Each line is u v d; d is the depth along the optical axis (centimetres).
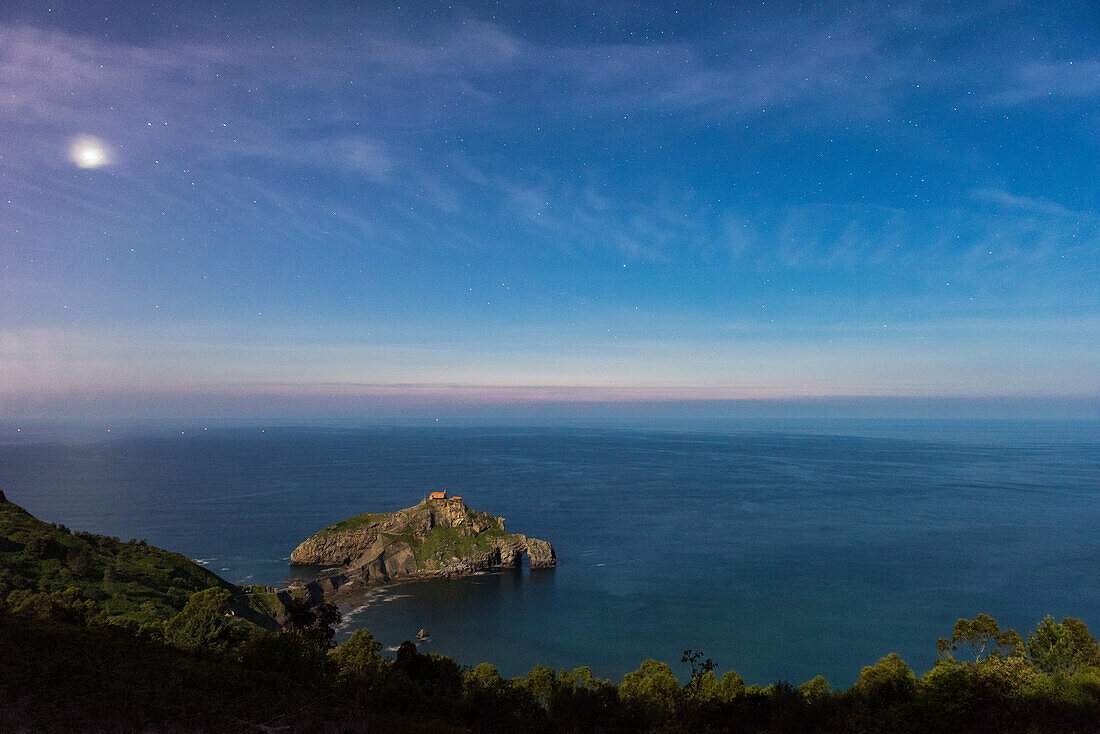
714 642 12012
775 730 4428
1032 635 5644
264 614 11081
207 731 2433
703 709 4731
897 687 5294
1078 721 3609
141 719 2450
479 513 18962
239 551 19362
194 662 3606
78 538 10219
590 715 4594
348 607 14512
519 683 6291
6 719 2253
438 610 14225
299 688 3662
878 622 12838
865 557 18038
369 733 2838
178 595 9162
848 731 4184
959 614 13188
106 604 7644
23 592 6944
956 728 3919
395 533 18062
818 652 11438
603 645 12006
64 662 2991
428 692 4531
